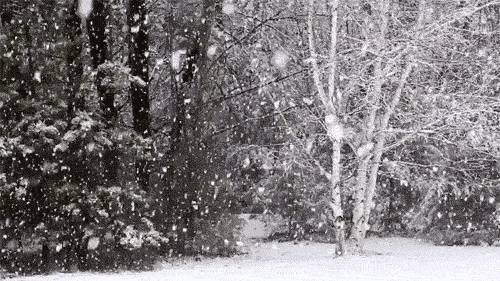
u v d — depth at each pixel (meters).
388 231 31.95
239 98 25.81
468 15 21.30
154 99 25.44
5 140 17.91
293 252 24.48
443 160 27.16
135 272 17.53
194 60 23.03
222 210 22.16
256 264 18.81
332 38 20.91
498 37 24.16
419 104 22.45
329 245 27.42
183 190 21.52
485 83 22.80
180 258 21.19
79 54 19.08
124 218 18.59
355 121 23.28
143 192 19.36
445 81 21.92
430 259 18.33
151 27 23.72
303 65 23.62
